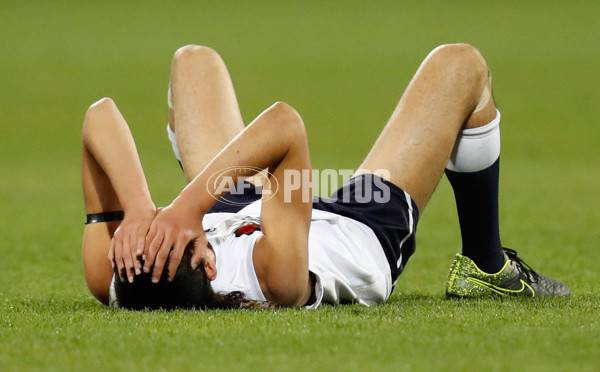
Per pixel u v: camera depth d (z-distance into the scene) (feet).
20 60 276.21
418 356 30.17
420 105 43.16
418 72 44.01
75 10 365.20
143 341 32.30
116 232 36.58
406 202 42.29
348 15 367.25
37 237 85.56
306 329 33.83
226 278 37.60
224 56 291.58
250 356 30.27
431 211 106.93
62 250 76.89
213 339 32.45
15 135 186.80
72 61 277.03
